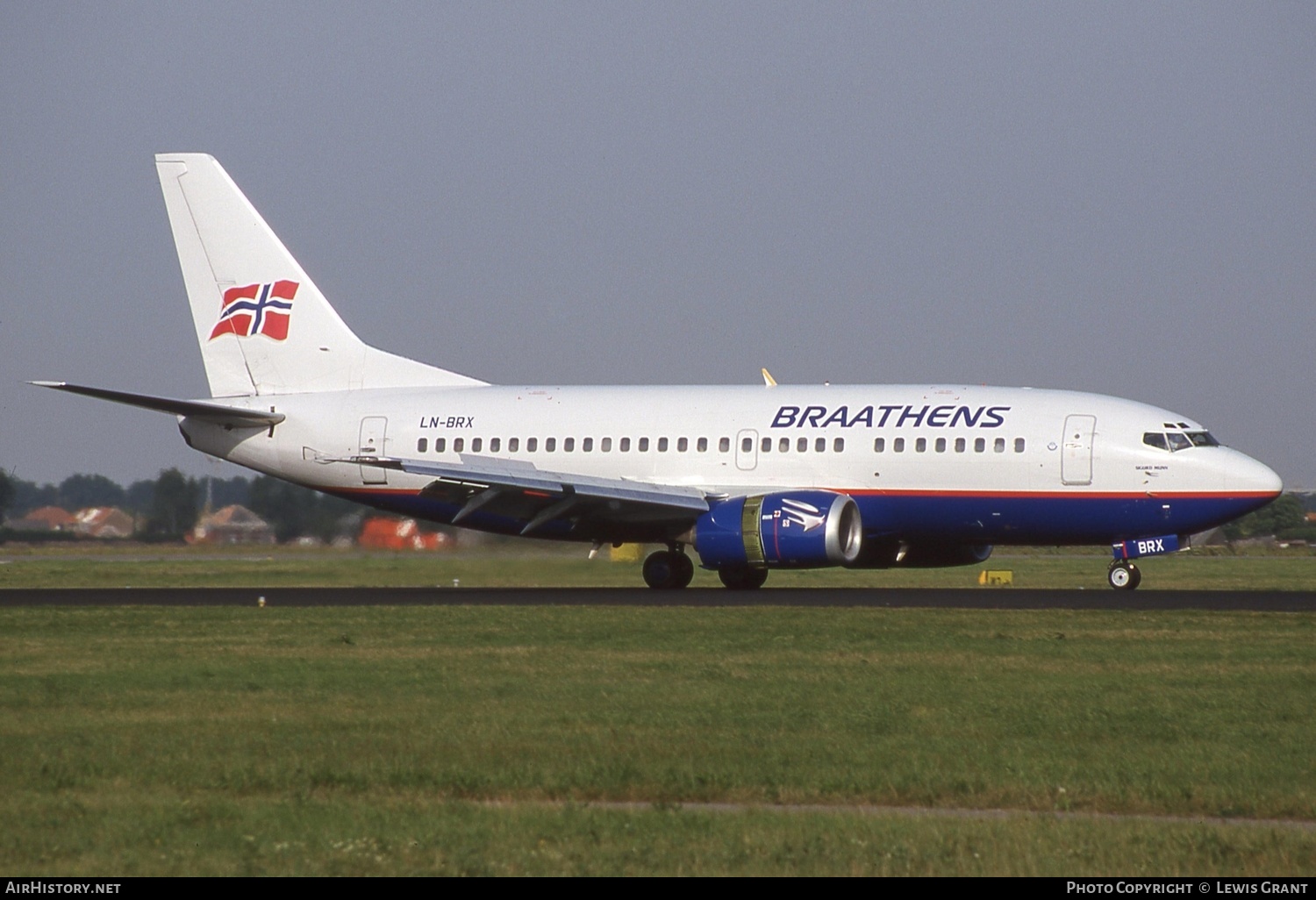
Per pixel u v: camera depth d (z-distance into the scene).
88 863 43.84
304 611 119.94
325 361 173.50
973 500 147.62
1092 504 144.62
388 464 146.88
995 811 51.22
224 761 57.78
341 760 58.03
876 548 156.50
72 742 61.66
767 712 68.88
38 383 154.75
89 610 123.75
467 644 95.25
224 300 175.25
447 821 48.34
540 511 154.38
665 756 58.78
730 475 155.25
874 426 151.25
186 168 175.75
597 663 85.31
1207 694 73.75
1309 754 59.47
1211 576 199.38
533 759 58.28
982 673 80.94
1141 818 49.97
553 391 166.75
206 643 96.88
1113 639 95.50
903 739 62.75
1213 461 141.88
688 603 128.50
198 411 165.00
